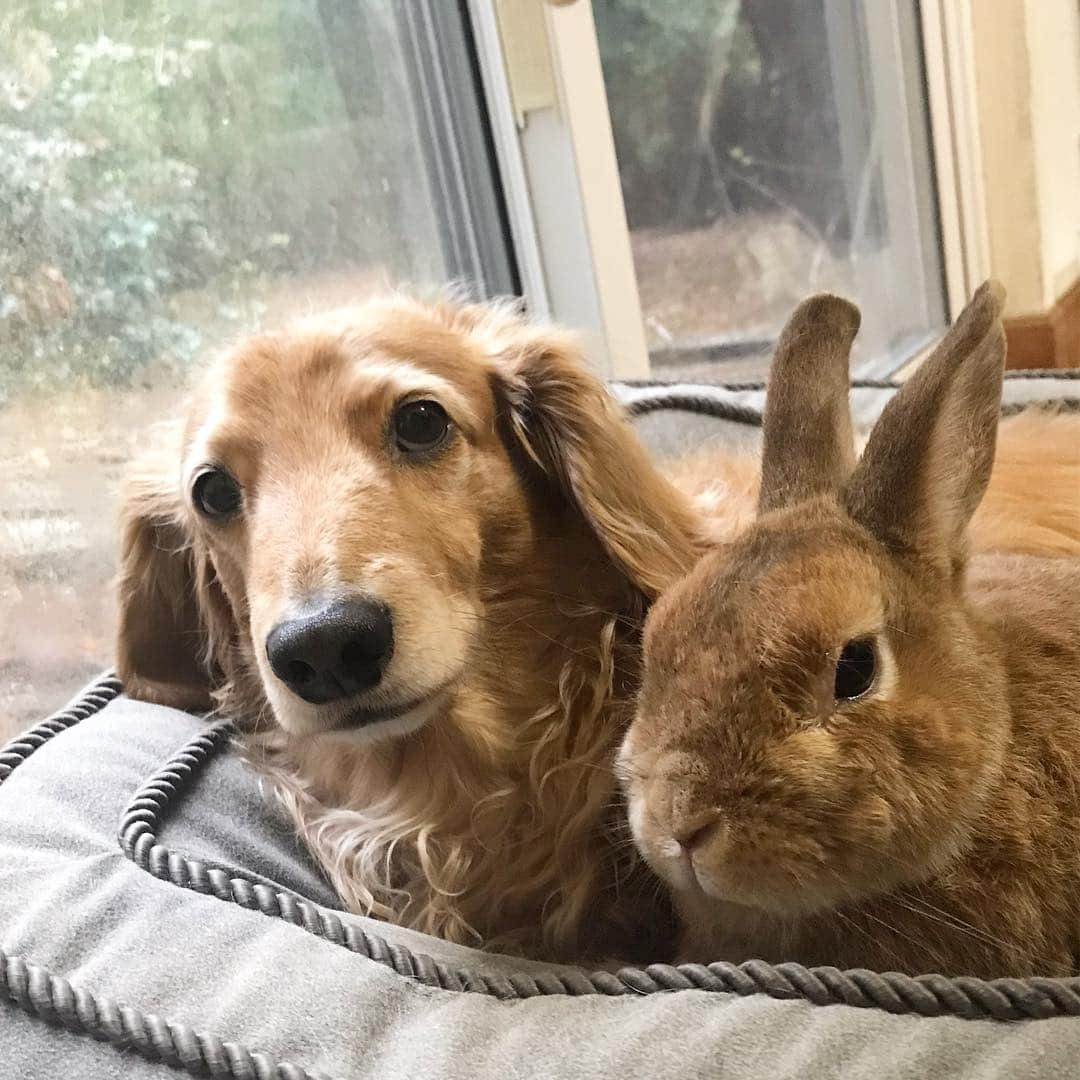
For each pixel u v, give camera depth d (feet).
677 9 2.37
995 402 0.83
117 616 1.36
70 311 1.57
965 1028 0.70
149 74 1.69
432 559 1.04
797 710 0.73
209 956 0.85
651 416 1.73
